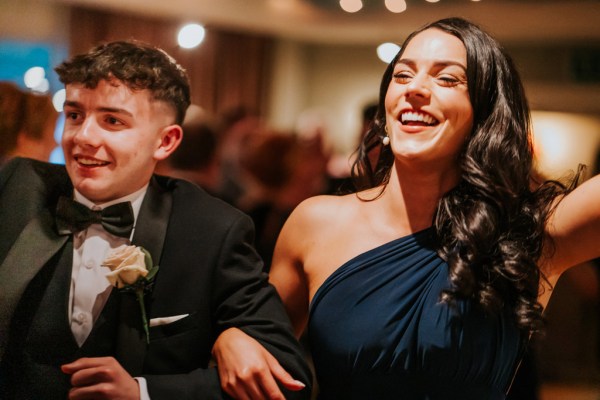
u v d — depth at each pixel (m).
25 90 2.38
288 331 1.76
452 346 1.70
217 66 7.29
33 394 1.67
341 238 1.91
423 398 1.73
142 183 1.81
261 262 1.84
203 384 1.66
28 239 1.73
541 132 6.88
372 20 6.82
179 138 1.84
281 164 3.24
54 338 1.69
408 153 1.74
